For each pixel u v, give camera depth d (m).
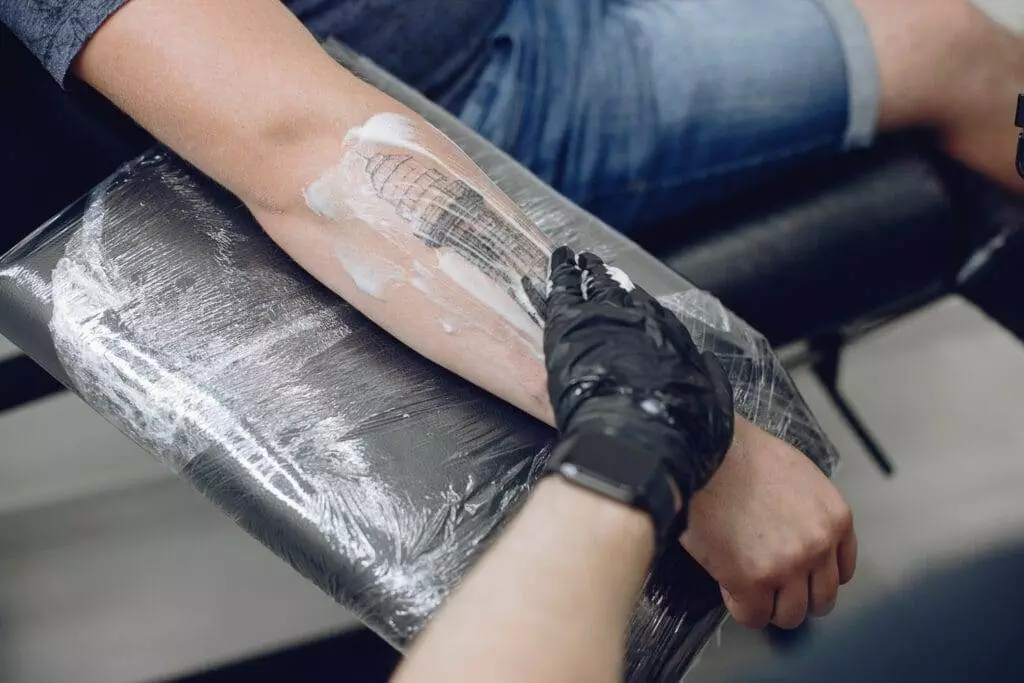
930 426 1.13
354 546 0.49
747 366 0.60
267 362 0.55
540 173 0.75
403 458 0.52
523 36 0.73
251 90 0.53
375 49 0.72
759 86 0.75
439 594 0.48
